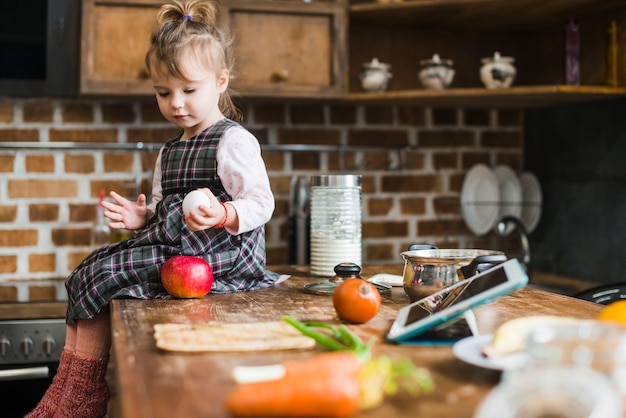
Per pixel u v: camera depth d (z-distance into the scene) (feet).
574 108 9.02
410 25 9.48
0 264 8.49
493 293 3.01
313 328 3.57
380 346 3.14
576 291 8.05
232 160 5.05
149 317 3.84
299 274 5.95
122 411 2.28
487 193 9.68
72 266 8.66
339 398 2.08
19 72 8.00
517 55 9.87
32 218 8.57
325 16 8.27
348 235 5.73
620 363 1.86
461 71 9.75
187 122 5.16
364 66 8.61
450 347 3.11
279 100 8.60
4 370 6.75
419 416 2.18
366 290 3.71
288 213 9.22
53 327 6.94
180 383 2.51
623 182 8.16
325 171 9.37
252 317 3.86
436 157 9.73
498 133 9.92
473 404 2.29
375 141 9.53
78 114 8.65
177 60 4.96
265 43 8.09
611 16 8.32
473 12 8.75
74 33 8.10
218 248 4.98
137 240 4.98
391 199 9.61
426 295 4.19
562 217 9.27
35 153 8.57
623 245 8.18
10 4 7.93
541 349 1.86
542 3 8.24
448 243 9.79
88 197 8.70
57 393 4.70
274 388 2.12
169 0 7.82
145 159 8.84
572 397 1.75
